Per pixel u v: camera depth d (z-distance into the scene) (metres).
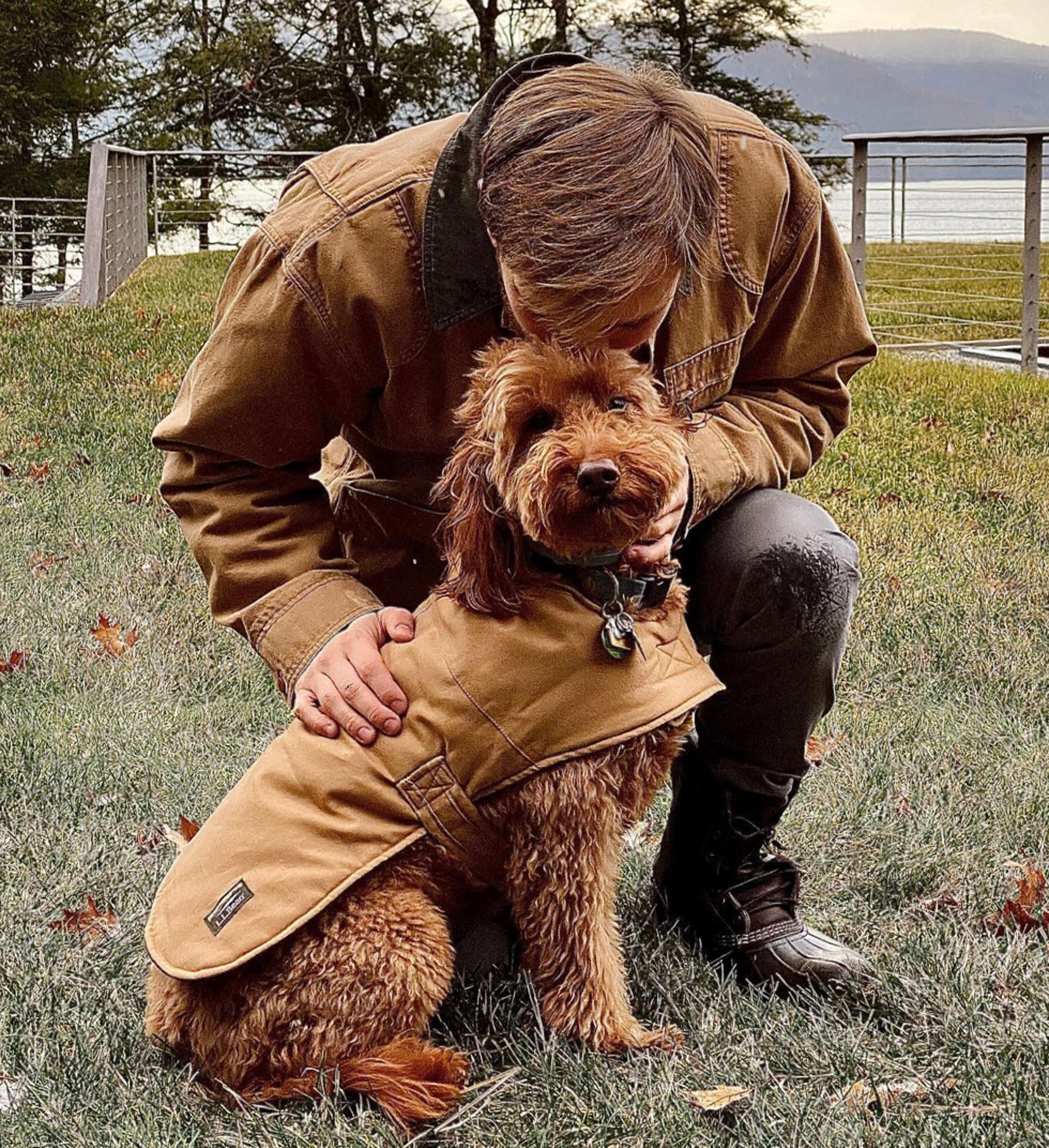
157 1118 2.17
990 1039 2.38
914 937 2.75
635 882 3.03
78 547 5.67
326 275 2.29
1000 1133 2.11
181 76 32.81
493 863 2.31
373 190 2.28
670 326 2.37
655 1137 2.12
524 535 2.19
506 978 2.64
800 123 33.66
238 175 31.45
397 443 2.53
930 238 20.69
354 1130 2.12
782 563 2.38
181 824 3.27
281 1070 2.21
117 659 4.42
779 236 2.50
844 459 7.68
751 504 2.50
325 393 2.42
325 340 2.33
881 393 9.71
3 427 7.98
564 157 1.85
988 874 3.04
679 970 2.65
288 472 2.53
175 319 12.25
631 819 2.37
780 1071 2.33
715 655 2.54
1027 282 11.27
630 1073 2.29
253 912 2.17
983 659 4.42
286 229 2.33
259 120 33.31
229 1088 2.23
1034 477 7.24
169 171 30.33
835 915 2.89
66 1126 2.15
